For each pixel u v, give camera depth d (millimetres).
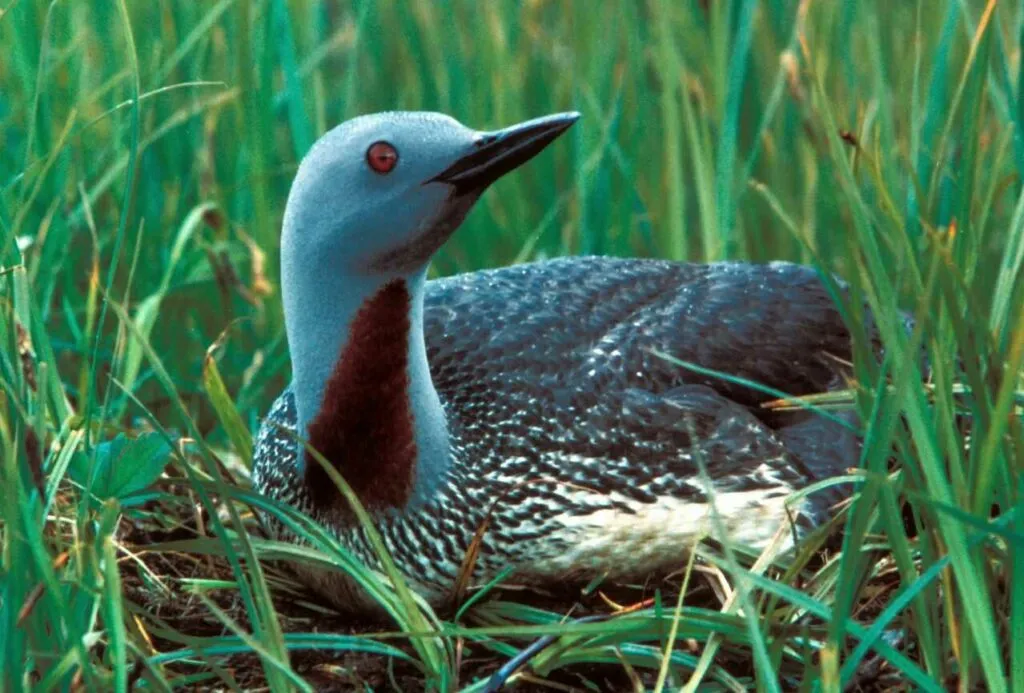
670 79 9859
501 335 7680
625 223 10359
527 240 10523
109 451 6570
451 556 7117
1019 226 6098
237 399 9203
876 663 6207
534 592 7305
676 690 5914
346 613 7234
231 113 10641
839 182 6453
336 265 6828
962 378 6477
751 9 9547
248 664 6496
